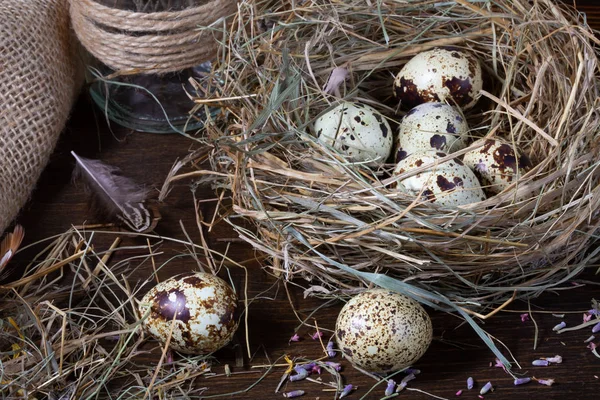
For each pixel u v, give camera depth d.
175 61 0.57
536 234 0.49
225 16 0.56
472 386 0.48
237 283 0.52
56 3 0.59
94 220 0.55
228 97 0.52
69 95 0.59
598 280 0.52
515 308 0.51
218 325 0.48
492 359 0.49
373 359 0.47
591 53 0.53
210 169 0.57
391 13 0.57
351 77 0.55
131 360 0.49
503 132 0.55
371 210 0.49
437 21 0.57
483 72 0.57
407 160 0.50
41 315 0.50
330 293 0.51
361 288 0.50
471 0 0.55
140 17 0.55
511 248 0.49
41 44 0.57
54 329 0.50
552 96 0.54
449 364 0.49
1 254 0.51
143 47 0.56
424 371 0.49
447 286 0.50
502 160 0.51
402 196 0.49
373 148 0.52
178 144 0.59
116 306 0.51
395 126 0.56
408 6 0.56
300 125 0.52
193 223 0.55
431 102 0.53
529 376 0.49
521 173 0.51
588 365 0.49
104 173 0.55
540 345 0.50
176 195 0.56
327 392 0.48
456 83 0.54
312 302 0.51
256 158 0.50
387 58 0.55
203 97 0.55
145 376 0.49
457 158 0.50
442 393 0.48
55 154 0.58
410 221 0.49
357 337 0.47
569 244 0.50
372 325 0.47
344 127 0.52
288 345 0.50
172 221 0.55
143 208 0.54
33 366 0.48
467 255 0.48
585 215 0.49
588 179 0.50
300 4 0.57
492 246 0.49
